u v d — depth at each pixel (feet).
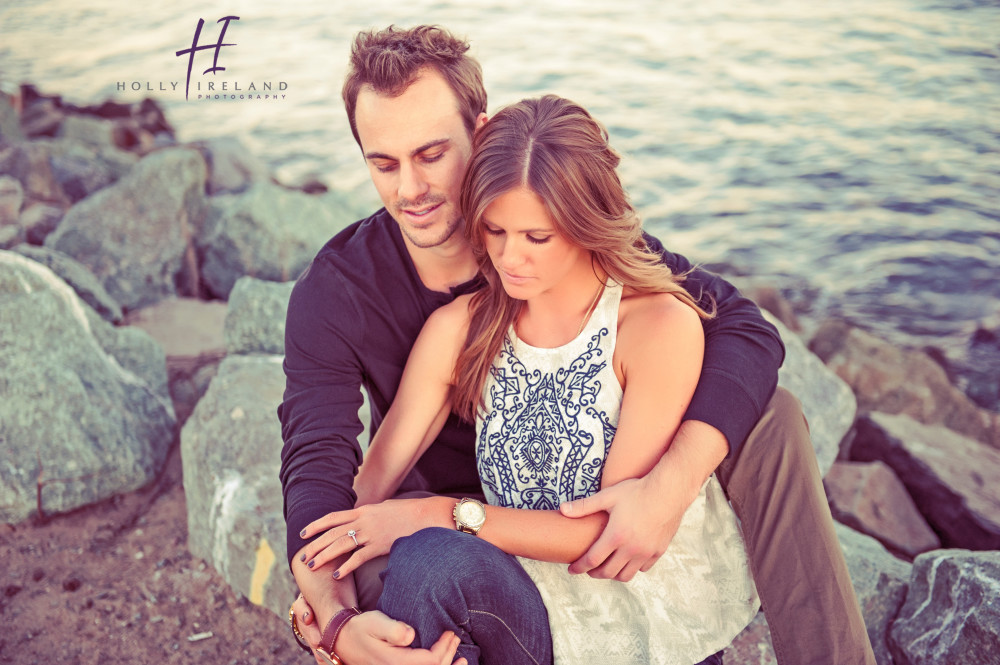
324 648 5.86
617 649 6.12
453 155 6.73
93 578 9.09
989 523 11.45
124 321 14.85
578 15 57.67
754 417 6.26
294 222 16.98
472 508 6.10
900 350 16.90
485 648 5.98
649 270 6.32
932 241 26.40
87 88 42.34
